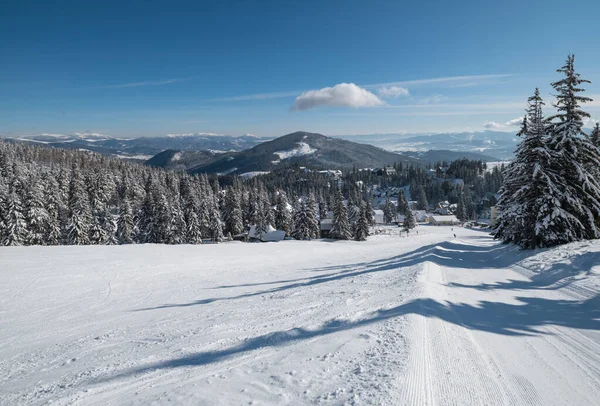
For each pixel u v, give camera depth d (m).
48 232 48.31
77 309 14.55
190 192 59.31
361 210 65.81
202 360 6.07
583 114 18.55
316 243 50.41
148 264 25.69
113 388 5.21
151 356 6.76
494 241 41.41
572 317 7.71
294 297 12.58
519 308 8.69
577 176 17.55
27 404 5.12
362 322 7.24
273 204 132.00
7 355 8.73
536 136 18.88
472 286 11.73
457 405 4.03
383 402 3.84
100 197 74.19
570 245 15.94
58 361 7.59
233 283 20.05
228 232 70.25
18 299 16.12
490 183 150.38
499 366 5.25
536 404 4.21
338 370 4.83
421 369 4.76
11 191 44.59
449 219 115.56
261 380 4.70
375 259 28.58
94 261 25.52
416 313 7.28
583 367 5.26
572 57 18.42
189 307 13.39
